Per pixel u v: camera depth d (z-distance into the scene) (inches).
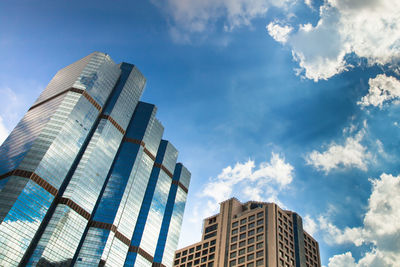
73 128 6097.4
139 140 7509.8
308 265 5787.4
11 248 4534.9
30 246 4827.8
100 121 6855.3
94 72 7165.4
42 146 5536.4
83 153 6200.8
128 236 6220.5
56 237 5022.1
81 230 5482.3
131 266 6092.5
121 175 6688.0
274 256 5113.2
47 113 6338.6
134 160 7066.9
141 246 6481.3
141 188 7027.6
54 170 5467.5
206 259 6131.9
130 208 6481.3
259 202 6737.2
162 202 7588.6
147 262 6481.3
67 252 5118.1
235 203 6845.5
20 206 4815.5
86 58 7632.9
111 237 5787.4
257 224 5885.8
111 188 6412.4
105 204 6146.7
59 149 5679.1
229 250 5836.6
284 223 5920.3
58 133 5777.6
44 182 5251.0
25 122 6560.0
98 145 6441.9
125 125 7391.7
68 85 6914.4
